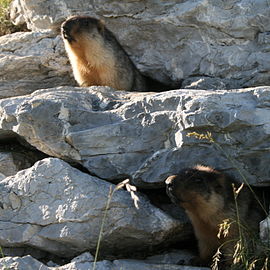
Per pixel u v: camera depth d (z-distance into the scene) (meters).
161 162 11.86
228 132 11.48
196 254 11.82
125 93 13.68
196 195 10.94
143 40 16.83
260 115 11.33
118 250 11.46
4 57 16.89
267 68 14.95
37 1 17.52
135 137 12.10
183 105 11.86
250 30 15.12
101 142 12.21
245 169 11.62
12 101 13.09
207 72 15.74
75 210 11.09
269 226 10.47
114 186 11.53
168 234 11.34
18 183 11.58
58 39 17.31
